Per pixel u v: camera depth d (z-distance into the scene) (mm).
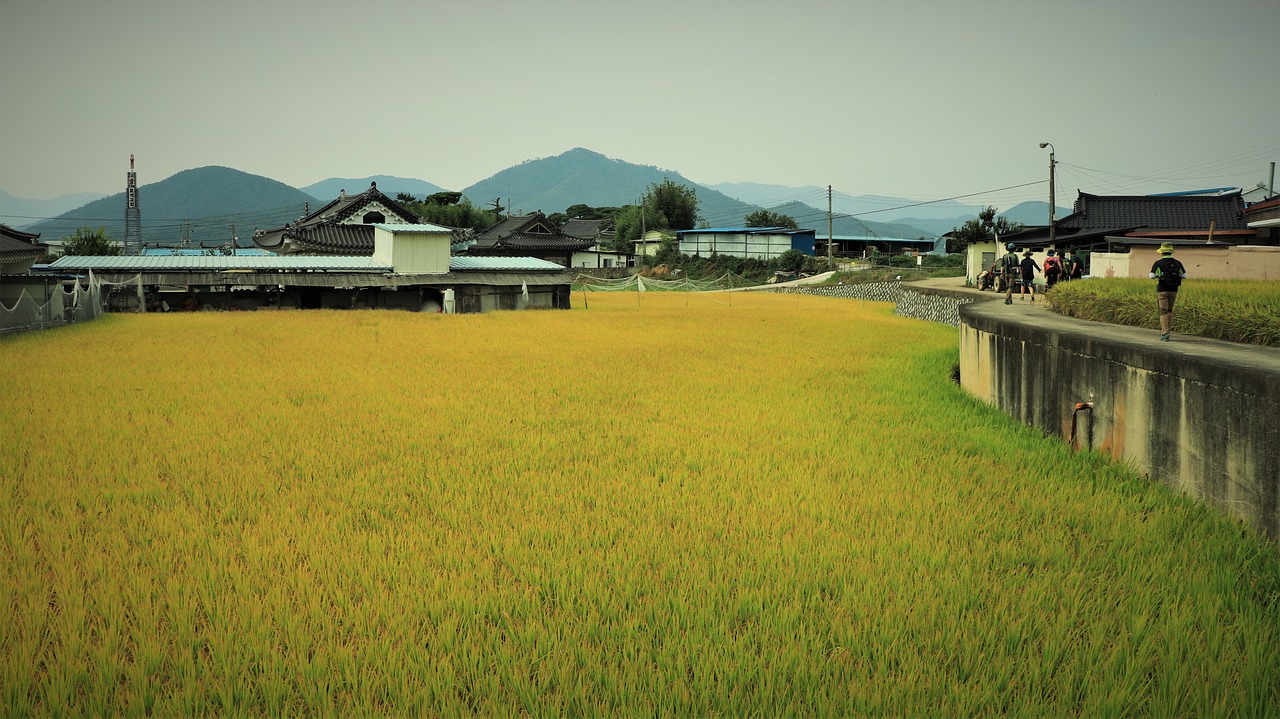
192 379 14703
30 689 4109
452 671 4211
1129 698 3943
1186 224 37344
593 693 4102
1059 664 4379
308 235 42406
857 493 7629
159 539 6281
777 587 5266
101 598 5031
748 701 4004
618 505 7281
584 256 79688
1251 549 5883
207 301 33594
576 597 5219
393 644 4617
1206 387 6910
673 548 6078
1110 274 25016
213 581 5355
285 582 5410
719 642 4512
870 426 10883
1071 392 9734
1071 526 6707
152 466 8406
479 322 28906
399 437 10156
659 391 13992
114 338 21406
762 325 28781
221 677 4262
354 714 3902
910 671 4246
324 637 4668
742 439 10102
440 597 5242
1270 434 6016
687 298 50344
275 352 19078
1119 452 8555
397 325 27062
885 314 36281
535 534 6434
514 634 4715
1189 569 5555
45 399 12414
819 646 4496
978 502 7285
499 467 8664
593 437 10203
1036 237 38875
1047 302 17734
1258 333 9070
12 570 5574
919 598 5129
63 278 31750
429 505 7297
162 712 3914
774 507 7145
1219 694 4027
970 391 14906
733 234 74750
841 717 3854
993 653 4453
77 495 7289
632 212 86312
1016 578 5430
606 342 22500
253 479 8047
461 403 12578
